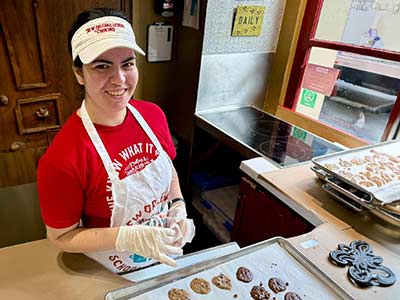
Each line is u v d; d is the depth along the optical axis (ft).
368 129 5.97
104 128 2.93
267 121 7.02
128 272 3.43
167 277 2.81
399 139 5.45
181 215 3.58
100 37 2.56
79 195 2.77
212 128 6.52
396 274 3.05
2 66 5.37
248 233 5.35
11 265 3.07
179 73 7.22
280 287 2.83
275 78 7.55
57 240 2.88
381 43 5.53
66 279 2.97
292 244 3.33
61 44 5.75
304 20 6.66
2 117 5.65
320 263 3.13
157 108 3.63
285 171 4.71
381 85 5.62
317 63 6.64
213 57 6.62
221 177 7.57
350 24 5.95
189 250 7.19
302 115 7.03
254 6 6.59
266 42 7.19
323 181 4.44
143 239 2.91
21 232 4.80
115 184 2.93
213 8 6.13
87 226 3.13
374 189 3.84
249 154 5.70
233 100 7.42
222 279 2.86
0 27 5.14
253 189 5.02
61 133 2.83
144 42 7.02
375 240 3.48
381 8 5.42
